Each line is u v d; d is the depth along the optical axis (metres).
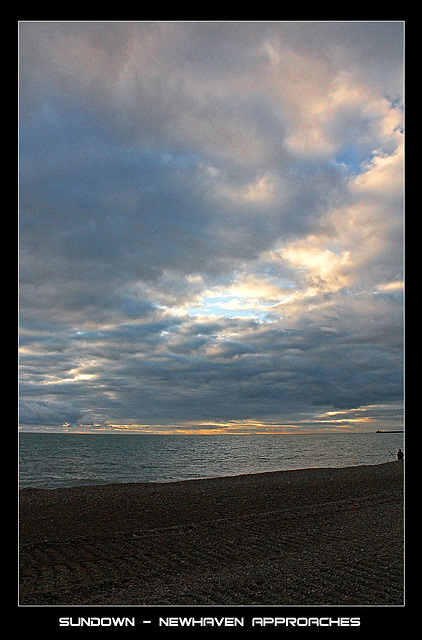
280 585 7.48
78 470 37.78
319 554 9.20
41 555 9.40
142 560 9.09
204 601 6.98
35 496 16.88
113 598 7.20
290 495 17.09
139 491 18.22
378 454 59.16
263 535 10.97
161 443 107.88
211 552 9.59
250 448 80.75
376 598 6.91
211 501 15.84
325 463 44.47
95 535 11.02
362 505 14.85
